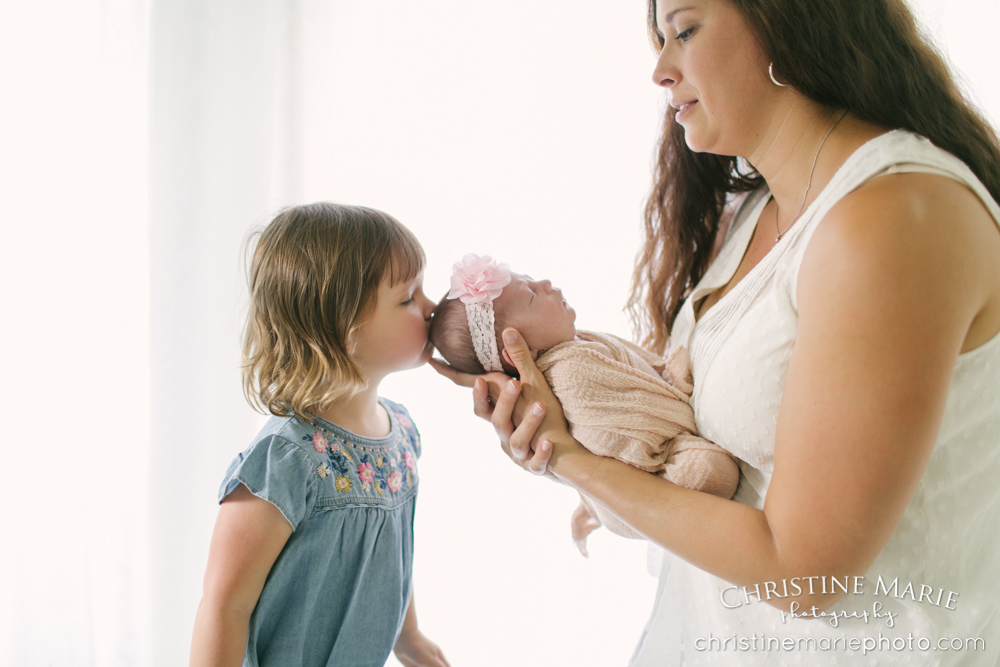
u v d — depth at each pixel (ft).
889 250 1.95
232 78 5.40
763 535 2.21
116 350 5.32
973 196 2.17
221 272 5.44
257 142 5.48
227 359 5.49
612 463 2.77
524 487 6.08
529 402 3.01
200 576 5.48
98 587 5.35
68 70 5.10
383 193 5.91
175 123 5.24
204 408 5.44
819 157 2.61
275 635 3.17
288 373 3.26
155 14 5.17
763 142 2.77
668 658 3.19
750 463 2.69
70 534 5.17
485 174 5.94
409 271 3.39
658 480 2.64
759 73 2.59
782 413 2.19
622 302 5.93
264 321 3.38
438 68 5.89
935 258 1.95
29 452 5.07
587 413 2.86
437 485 6.11
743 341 2.57
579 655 5.95
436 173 5.93
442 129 5.91
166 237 5.27
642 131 5.88
